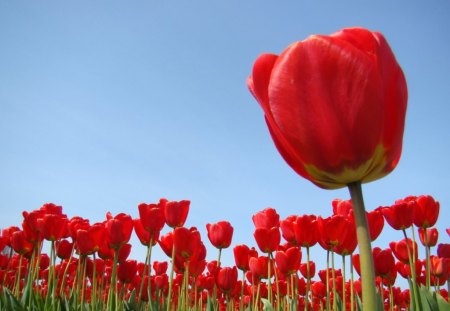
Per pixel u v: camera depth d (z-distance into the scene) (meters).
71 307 0.95
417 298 0.71
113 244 0.89
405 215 0.78
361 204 0.26
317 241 0.78
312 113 0.26
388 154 0.26
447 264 0.95
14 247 1.15
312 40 0.25
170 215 0.91
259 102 0.30
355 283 1.08
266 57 0.29
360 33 0.26
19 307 0.87
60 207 1.17
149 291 0.91
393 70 0.26
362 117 0.25
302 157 0.27
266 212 0.95
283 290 1.08
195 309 0.99
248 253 1.02
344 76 0.25
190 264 0.96
